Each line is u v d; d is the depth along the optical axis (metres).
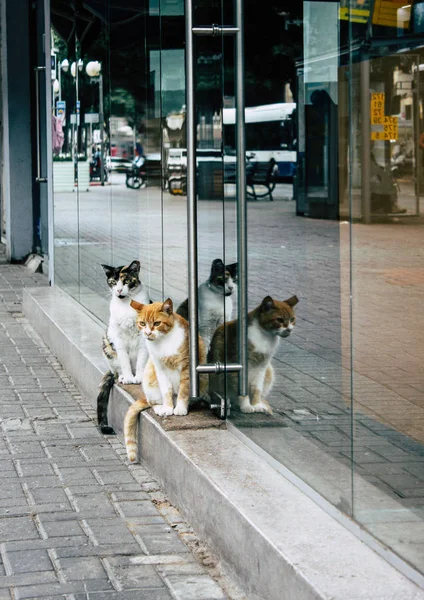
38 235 15.52
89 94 9.16
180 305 6.21
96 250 8.70
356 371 3.68
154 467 5.36
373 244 3.39
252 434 4.85
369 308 3.49
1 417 6.74
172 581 4.06
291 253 4.25
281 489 4.26
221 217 5.13
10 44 15.23
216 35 4.91
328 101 3.75
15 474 5.48
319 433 4.05
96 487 5.25
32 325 10.18
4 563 4.23
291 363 4.34
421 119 2.98
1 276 14.20
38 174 15.03
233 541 4.05
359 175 3.46
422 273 3.06
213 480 4.38
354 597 3.15
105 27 8.52
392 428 3.42
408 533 3.32
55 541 4.48
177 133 6.27
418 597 3.16
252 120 4.55
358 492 3.68
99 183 8.63
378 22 3.22
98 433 6.35
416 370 3.21
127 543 4.47
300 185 4.10
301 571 3.36
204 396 5.57
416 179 3.03
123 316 6.37
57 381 7.85
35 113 15.42
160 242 6.61
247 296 4.87
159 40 6.65
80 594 3.92
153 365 5.56
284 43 4.16
